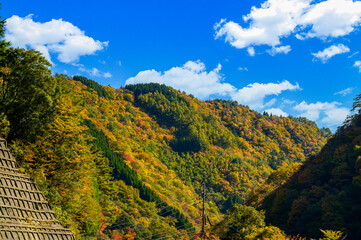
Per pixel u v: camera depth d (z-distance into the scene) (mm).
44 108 42312
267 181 128750
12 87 41344
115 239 93688
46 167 42000
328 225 80000
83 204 52438
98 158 83375
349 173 96688
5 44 41562
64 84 52281
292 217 93250
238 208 55031
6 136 38531
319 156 121688
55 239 19594
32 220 19016
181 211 157375
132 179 142750
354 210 78750
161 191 182875
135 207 126125
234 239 53844
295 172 121875
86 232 54875
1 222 17422
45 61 43906
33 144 41375
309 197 97750
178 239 116312
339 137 122250
